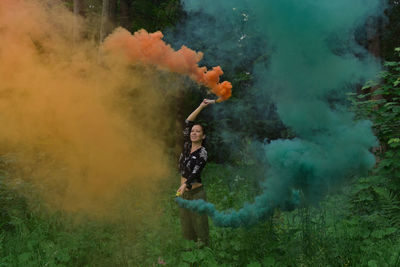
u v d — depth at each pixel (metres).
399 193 3.93
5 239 3.60
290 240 3.26
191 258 3.08
